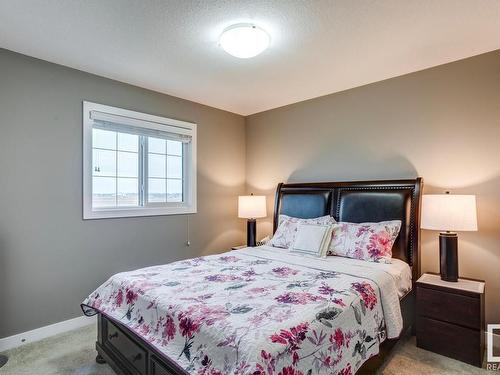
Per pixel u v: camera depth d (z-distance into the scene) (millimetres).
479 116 2480
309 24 2025
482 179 2463
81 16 1940
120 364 1835
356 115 3238
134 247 3150
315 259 2596
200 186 3803
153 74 2893
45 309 2549
